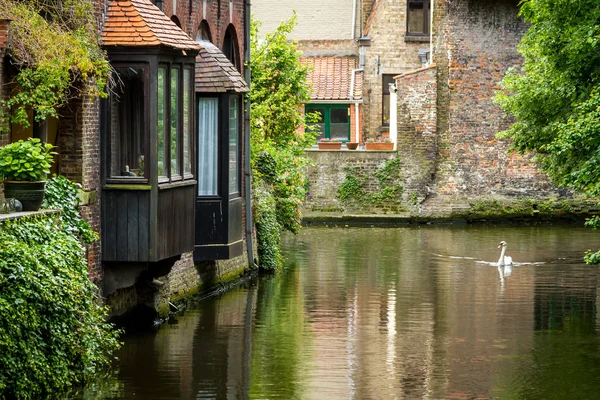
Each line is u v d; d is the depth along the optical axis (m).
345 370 19.61
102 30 20.42
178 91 21.58
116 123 20.64
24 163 17.58
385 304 26.59
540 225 47.50
